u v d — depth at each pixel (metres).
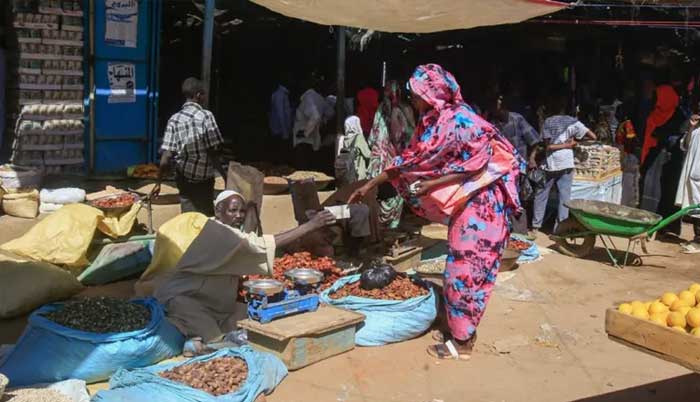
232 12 12.41
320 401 4.29
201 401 3.93
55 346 4.27
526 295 6.63
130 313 4.65
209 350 4.77
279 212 8.56
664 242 9.30
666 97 9.62
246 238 4.94
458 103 4.79
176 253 6.03
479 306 4.98
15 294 5.35
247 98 14.05
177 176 6.62
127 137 9.40
